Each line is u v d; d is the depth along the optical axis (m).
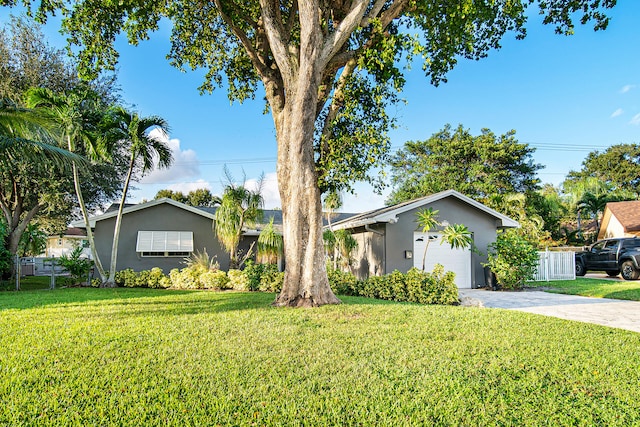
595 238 33.16
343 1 8.80
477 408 3.15
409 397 3.33
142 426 2.80
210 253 15.90
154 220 15.62
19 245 17.33
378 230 13.97
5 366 3.92
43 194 15.31
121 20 10.26
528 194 30.89
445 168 31.77
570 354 4.66
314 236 7.97
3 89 14.26
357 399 3.28
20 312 7.06
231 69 12.34
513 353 4.64
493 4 9.37
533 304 9.90
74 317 6.52
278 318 6.44
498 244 13.55
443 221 14.03
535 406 3.21
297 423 2.86
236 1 9.85
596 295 11.69
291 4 9.76
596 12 9.61
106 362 4.10
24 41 14.98
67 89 15.46
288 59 8.24
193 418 2.90
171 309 7.44
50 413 2.96
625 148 45.16
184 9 10.91
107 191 17.61
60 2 9.30
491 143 31.17
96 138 11.90
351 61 8.83
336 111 9.02
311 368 3.99
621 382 3.77
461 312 7.38
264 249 12.59
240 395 3.32
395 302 9.14
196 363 4.09
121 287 13.30
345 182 8.55
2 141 8.19
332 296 8.21
